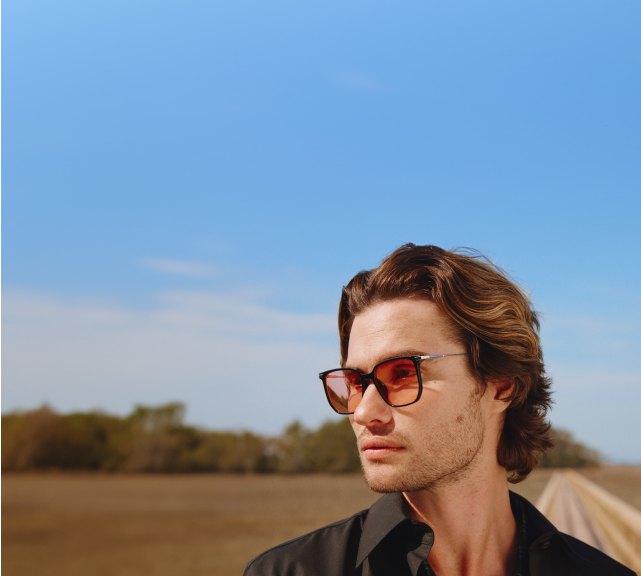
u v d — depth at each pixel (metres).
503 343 1.10
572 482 39.69
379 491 1.00
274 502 45.03
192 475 82.31
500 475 1.17
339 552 1.07
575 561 1.13
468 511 1.07
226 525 30.31
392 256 1.14
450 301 1.07
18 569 21.67
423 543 1.02
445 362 1.04
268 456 86.38
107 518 37.28
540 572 1.10
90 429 83.81
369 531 1.05
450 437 1.02
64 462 79.81
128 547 24.56
